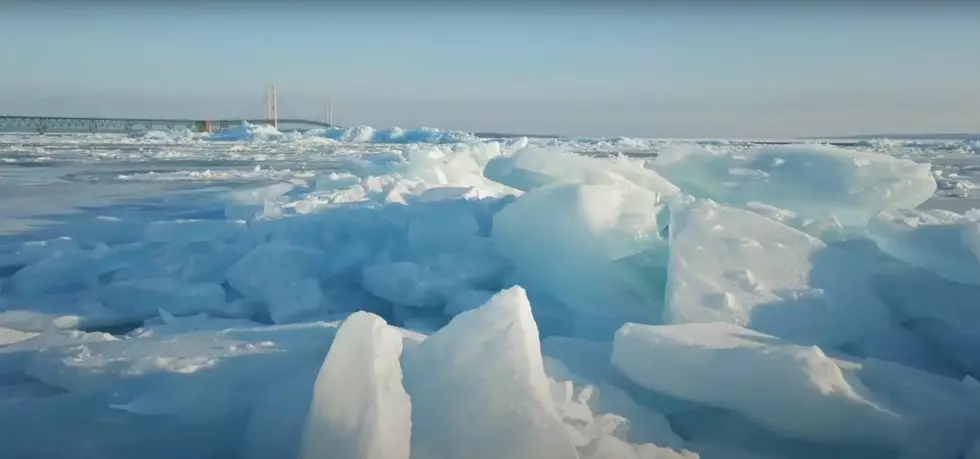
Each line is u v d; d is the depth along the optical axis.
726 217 3.64
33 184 12.33
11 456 2.44
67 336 3.59
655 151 34.59
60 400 2.74
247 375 2.82
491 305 2.42
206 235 5.48
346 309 4.39
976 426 2.45
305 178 13.90
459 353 2.30
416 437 2.12
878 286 3.62
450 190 5.77
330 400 2.08
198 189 11.41
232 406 2.65
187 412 2.62
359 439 1.98
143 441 2.52
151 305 4.49
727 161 4.68
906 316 3.48
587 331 3.72
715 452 2.50
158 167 17.66
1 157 20.62
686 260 3.37
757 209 4.24
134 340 3.34
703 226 3.55
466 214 4.89
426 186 6.64
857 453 2.46
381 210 5.25
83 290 4.84
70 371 2.93
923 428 2.40
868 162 4.21
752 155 4.68
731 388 2.46
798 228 4.14
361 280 4.58
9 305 4.55
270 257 4.68
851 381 2.56
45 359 3.07
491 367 2.22
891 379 2.63
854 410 2.35
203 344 3.17
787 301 3.21
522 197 4.23
